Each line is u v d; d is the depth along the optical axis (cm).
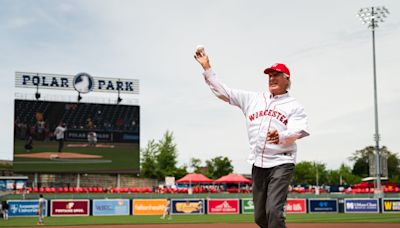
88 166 4997
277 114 522
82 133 5019
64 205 3788
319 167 10650
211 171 8775
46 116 4944
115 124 5134
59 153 4928
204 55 564
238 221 3075
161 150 6944
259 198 535
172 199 4009
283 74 528
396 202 4172
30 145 4862
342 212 4231
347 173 11069
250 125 539
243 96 555
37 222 3045
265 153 521
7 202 3681
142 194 4656
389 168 11838
